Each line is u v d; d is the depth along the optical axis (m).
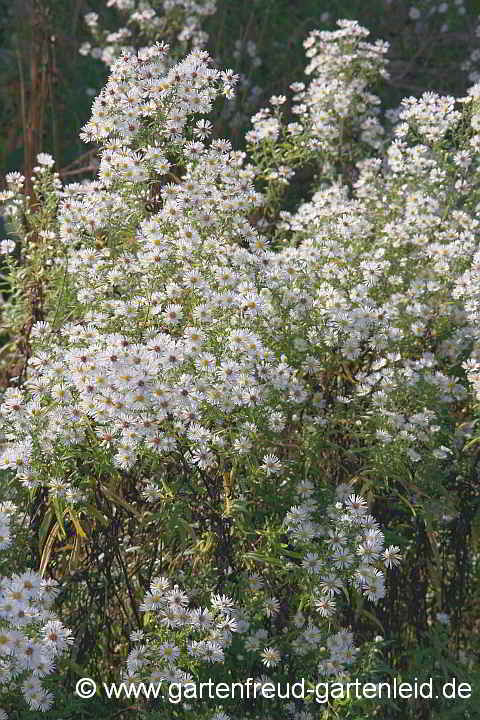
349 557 2.66
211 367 2.75
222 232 3.35
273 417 2.94
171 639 2.62
